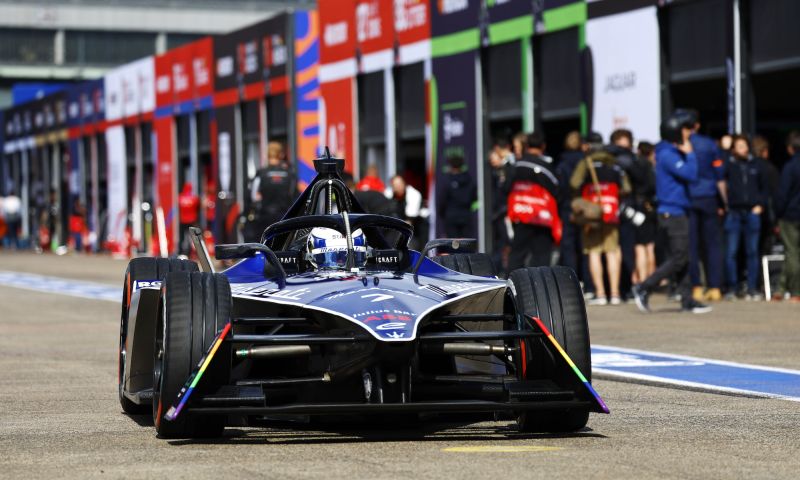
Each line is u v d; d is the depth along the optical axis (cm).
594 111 6606
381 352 2253
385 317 2288
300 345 2441
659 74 6150
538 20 7006
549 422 2419
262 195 6266
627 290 5769
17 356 4084
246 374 2639
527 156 5400
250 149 10581
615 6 6425
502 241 6419
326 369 2445
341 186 2898
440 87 8012
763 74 5681
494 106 7519
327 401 2508
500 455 2166
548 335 2327
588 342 2383
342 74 9225
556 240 5444
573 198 5666
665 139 5128
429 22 8106
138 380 2656
